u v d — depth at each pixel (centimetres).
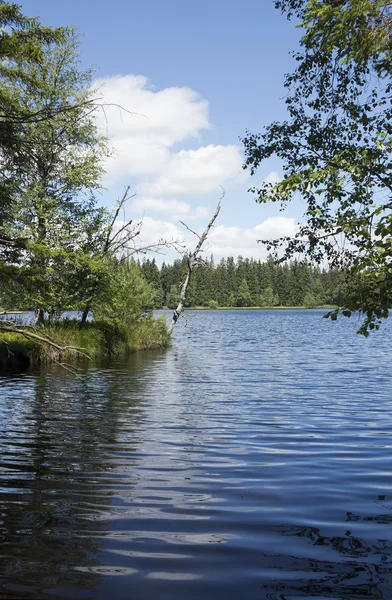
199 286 14838
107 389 1502
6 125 1287
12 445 858
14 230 2156
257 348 3098
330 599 376
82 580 402
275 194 665
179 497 600
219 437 914
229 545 468
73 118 2173
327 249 812
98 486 641
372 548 461
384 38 679
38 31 1424
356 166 638
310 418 1083
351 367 2070
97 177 2380
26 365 2127
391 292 582
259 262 15925
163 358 2486
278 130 948
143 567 425
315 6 720
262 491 621
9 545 468
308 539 481
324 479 668
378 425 1013
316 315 10319
